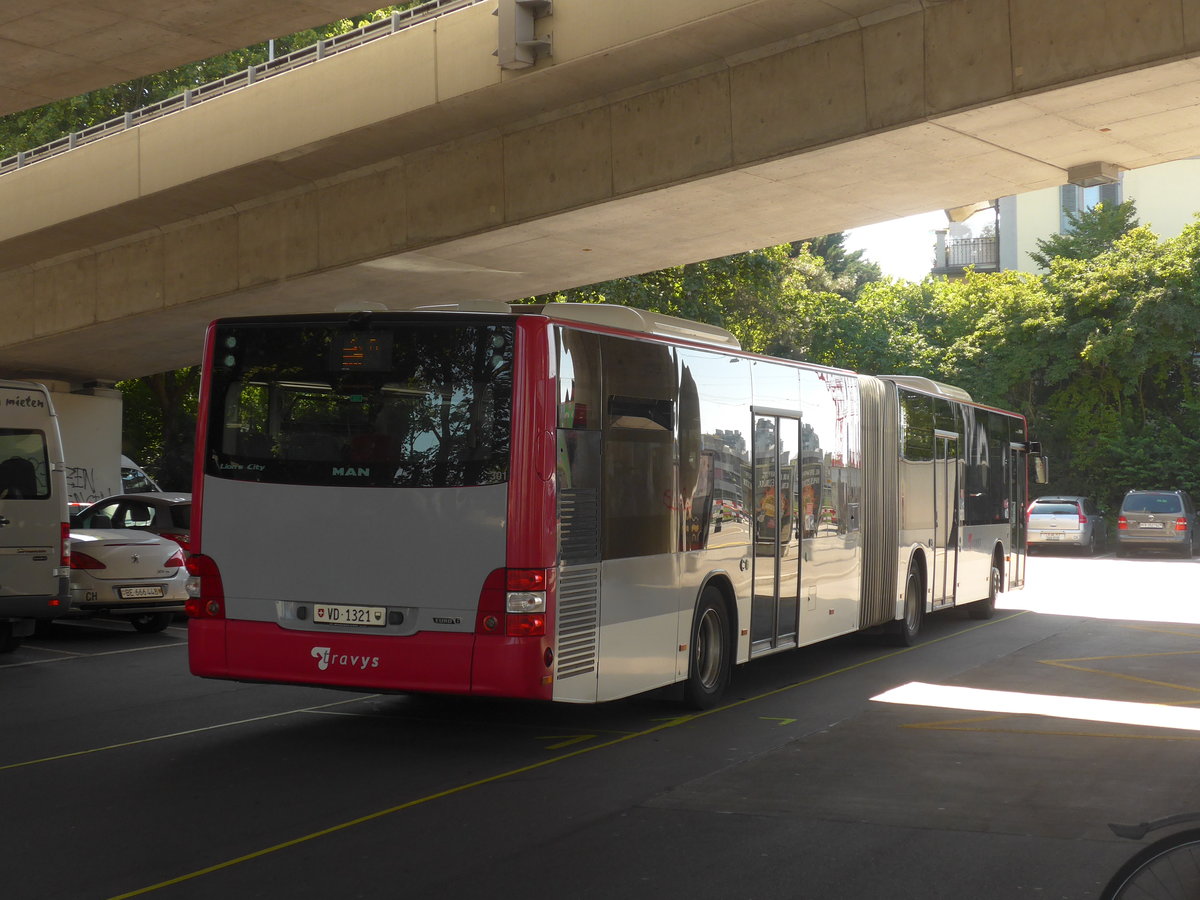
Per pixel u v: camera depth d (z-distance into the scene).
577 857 6.18
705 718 10.27
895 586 15.13
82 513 18.23
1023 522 21.58
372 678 8.62
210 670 9.09
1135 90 14.53
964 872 5.95
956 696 11.45
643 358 9.63
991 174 17.77
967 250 61.84
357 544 8.75
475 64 18.06
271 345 9.15
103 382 32.59
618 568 9.20
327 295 24.22
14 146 33.62
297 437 9.00
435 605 8.54
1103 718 10.24
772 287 39.31
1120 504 42.91
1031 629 17.61
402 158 20.98
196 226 24.27
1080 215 48.22
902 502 15.43
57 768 8.29
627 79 17.80
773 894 5.60
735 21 15.88
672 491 9.95
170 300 24.81
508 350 8.57
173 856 6.21
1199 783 7.86
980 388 44.19
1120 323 41.56
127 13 16.34
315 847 6.36
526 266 22.58
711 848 6.34
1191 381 43.16
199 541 9.18
